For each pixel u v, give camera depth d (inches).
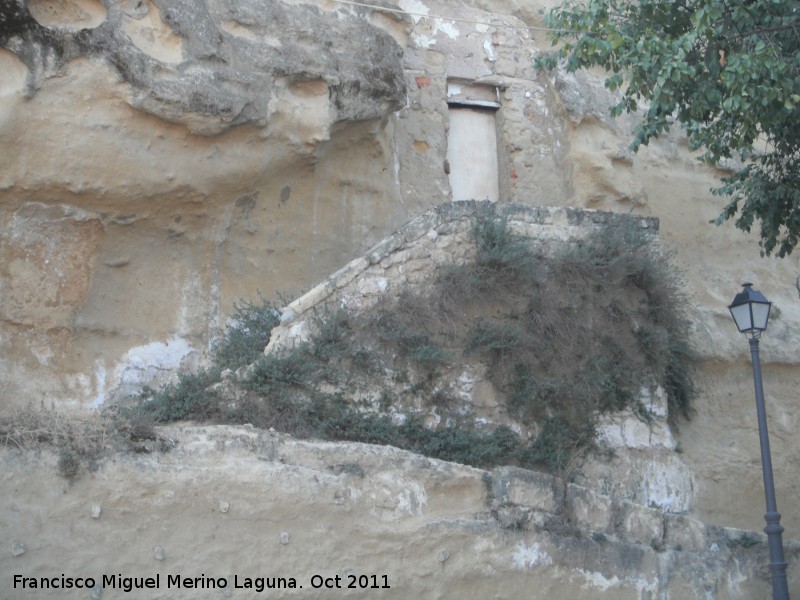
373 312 368.2
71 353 382.0
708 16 384.2
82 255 385.1
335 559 304.5
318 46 423.2
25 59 353.7
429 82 525.7
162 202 393.1
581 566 343.3
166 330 403.5
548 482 346.9
